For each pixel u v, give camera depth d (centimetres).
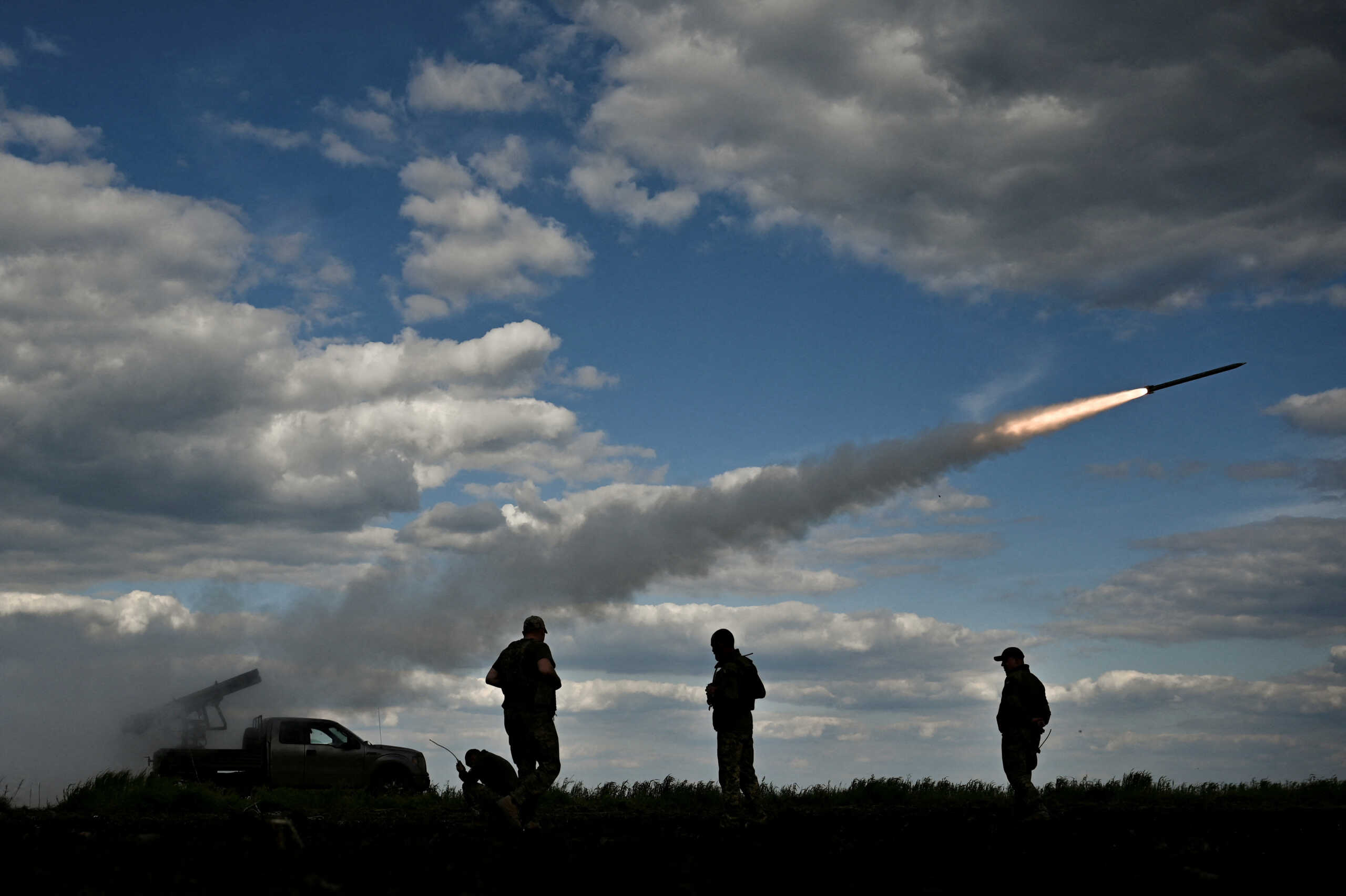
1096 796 1764
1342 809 1453
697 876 664
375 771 2431
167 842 834
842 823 1145
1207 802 1653
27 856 718
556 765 952
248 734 2412
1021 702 1180
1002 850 841
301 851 777
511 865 705
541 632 1002
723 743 1092
